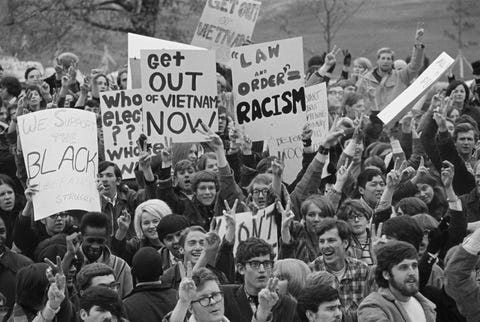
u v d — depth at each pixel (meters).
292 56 15.45
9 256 11.80
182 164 14.23
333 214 12.22
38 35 31.00
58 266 10.09
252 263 10.62
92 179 13.38
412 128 15.84
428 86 15.15
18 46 30.95
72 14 31.03
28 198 13.20
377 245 11.11
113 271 11.45
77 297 11.37
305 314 9.99
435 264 11.48
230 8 19.36
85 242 12.00
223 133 16.78
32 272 10.32
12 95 18.92
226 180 13.66
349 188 14.18
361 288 11.25
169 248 12.03
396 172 12.34
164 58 14.98
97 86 17.92
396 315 9.86
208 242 11.37
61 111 13.48
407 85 19.14
